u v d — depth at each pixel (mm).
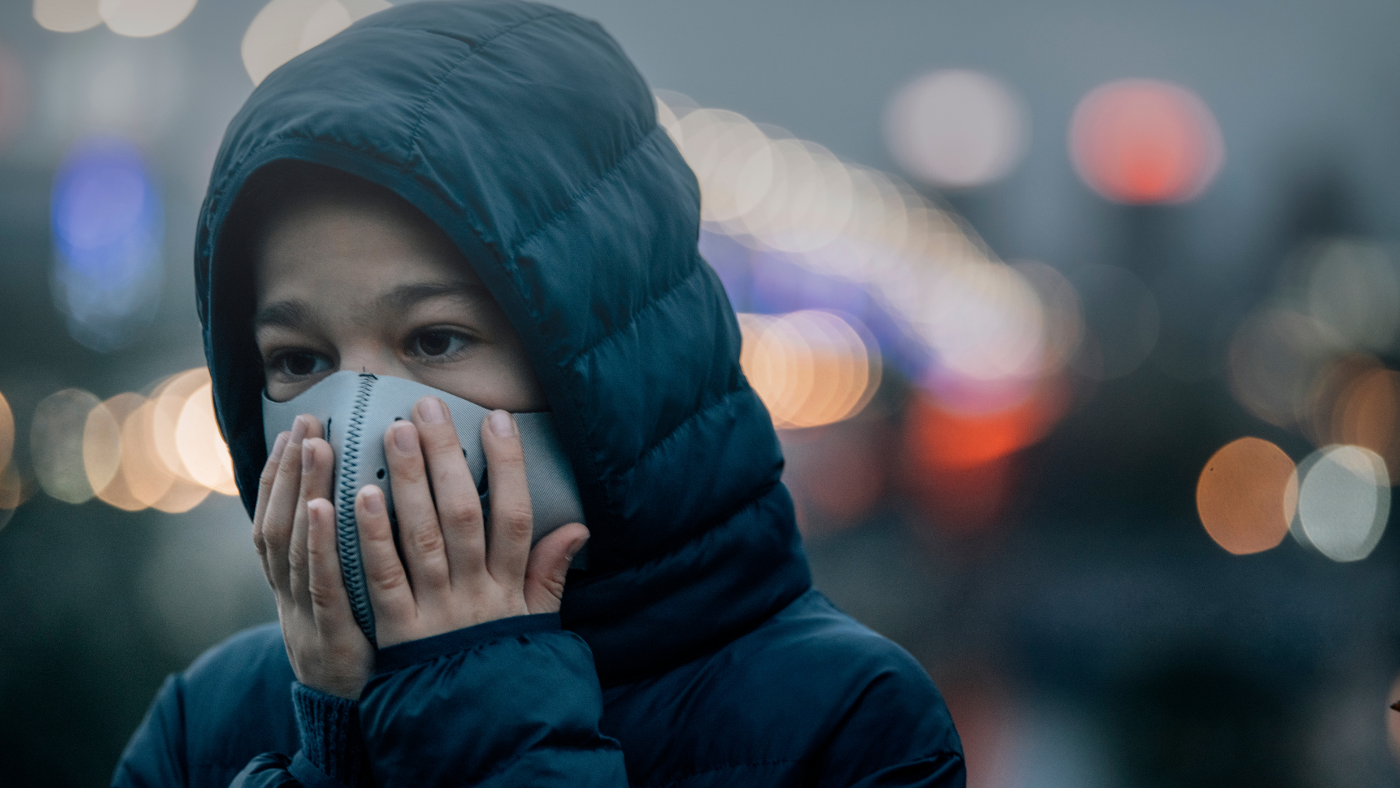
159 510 6008
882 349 26812
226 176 1537
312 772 1462
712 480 1643
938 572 10930
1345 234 30078
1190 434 16406
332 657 1457
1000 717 6789
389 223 1480
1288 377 22031
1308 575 10727
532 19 1677
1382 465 16297
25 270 6617
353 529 1449
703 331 1688
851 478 15398
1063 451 16094
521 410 1547
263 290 1561
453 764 1386
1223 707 6875
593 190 1587
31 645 4516
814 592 1826
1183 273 32750
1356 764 6012
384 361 1513
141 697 4500
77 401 6406
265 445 1746
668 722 1569
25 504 5547
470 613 1453
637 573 1588
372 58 1528
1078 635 8617
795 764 1507
